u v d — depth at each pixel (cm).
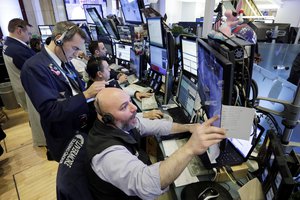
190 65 146
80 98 126
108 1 520
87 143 88
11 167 221
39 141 231
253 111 64
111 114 87
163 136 128
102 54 317
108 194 81
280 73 160
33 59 131
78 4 485
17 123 313
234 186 94
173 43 170
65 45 138
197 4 533
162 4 323
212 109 83
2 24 420
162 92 195
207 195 84
